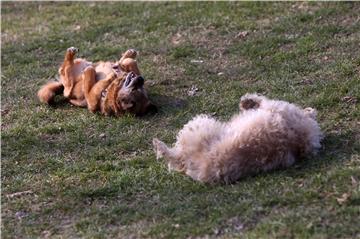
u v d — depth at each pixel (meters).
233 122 11.43
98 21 19.84
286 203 10.18
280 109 11.26
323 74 14.67
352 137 11.97
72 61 14.93
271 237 9.39
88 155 12.84
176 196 10.87
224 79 15.29
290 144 11.02
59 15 21.11
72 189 11.64
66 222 10.83
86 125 13.94
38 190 11.83
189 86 15.20
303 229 9.44
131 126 13.64
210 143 11.07
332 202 9.99
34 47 18.62
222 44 17.02
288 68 15.23
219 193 10.67
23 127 14.22
